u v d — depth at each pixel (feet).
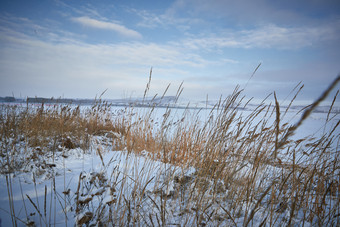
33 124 12.07
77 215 4.54
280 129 5.12
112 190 5.28
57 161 9.25
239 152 6.87
